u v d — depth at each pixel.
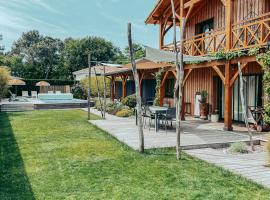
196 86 15.27
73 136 9.70
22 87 37.28
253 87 11.75
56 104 21.92
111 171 5.89
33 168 6.12
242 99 7.88
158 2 14.94
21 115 16.41
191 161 6.56
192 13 15.50
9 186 5.12
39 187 5.07
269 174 5.67
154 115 10.59
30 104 21.34
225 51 10.50
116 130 10.52
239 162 6.49
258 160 6.66
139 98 7.32
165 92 18.36
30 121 13.68
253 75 11.72
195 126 11.45
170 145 7.91
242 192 4.80
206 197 4.60
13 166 6.27
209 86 14.23
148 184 5.18
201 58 10.47
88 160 6.69
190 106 15.73
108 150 7.63
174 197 4.61
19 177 5.57
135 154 7.17
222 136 9.12
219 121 13.01
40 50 53.75
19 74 47.88
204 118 13.77
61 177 5.56
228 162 6.49
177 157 6.73
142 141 7.32
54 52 55.69
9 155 7.21
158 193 4.78
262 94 11.29
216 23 14.10
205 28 15.26
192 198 4.57
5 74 19.83
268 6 11.40
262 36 9.51
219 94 13.77
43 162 6.55
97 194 4.76
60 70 51.28
